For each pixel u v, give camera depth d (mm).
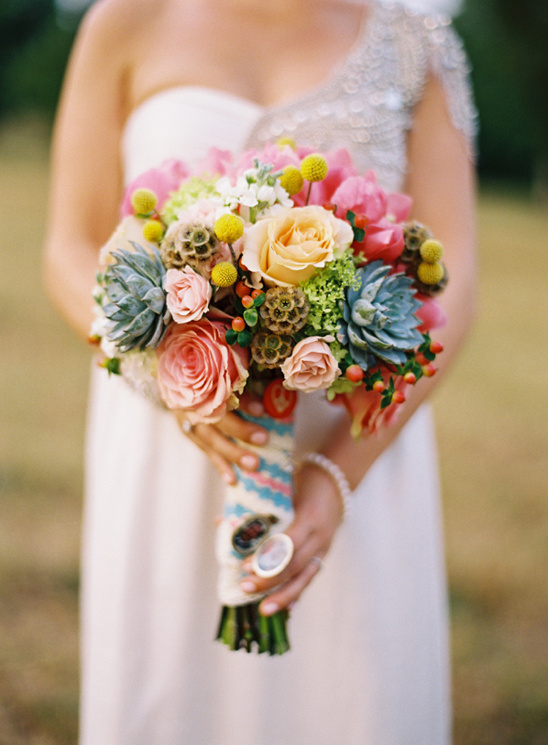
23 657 2439
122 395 1577
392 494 1616
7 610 2639
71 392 4719
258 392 1236
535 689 2461
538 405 5227
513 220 15734
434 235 1569
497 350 6676
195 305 1052
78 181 1554
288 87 1546
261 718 1564
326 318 1082
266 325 1068
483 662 2572
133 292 1059
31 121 24359
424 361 1148
